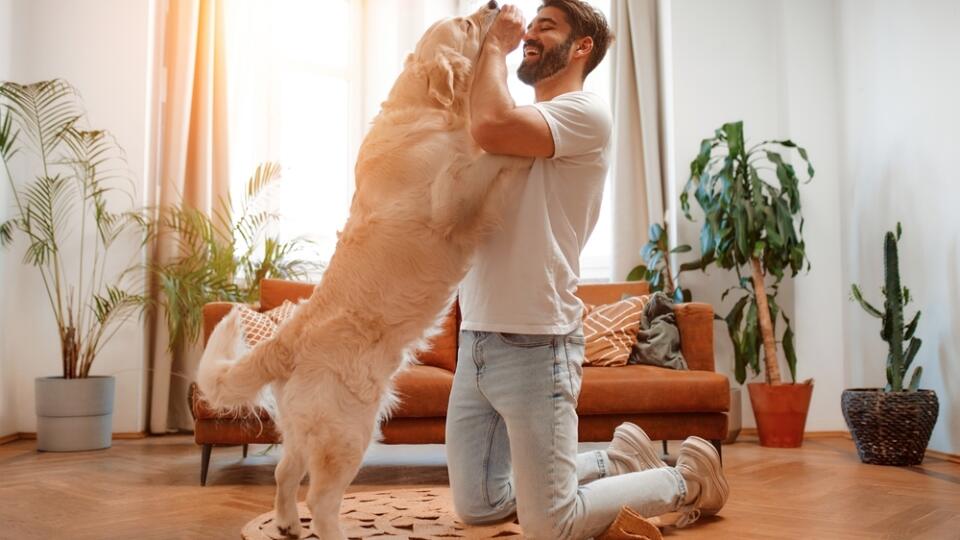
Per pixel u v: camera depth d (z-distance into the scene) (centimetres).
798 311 475
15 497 292
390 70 594
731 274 482
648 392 320
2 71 439
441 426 314
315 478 187
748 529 240
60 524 250
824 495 294
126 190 463
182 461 374
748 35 489
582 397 319
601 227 548
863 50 450
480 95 183
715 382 322
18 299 451
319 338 189
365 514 251
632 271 475
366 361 190
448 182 184
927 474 339
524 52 211
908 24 408
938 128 385
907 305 411
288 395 191
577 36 206
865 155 450
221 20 502
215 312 329
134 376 458
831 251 477
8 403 439
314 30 592
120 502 282
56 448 405
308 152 585
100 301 452
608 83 548
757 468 356
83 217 448
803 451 410
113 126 464
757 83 488
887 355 425
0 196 432
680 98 482
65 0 465
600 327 363
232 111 524
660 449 411
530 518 191
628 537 200
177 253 474
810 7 485
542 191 191
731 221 437
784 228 429
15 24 452
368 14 610
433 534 224
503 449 221
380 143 195
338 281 194
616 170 497
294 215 577
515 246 191
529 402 190
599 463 240
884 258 392
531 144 183
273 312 343
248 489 306
